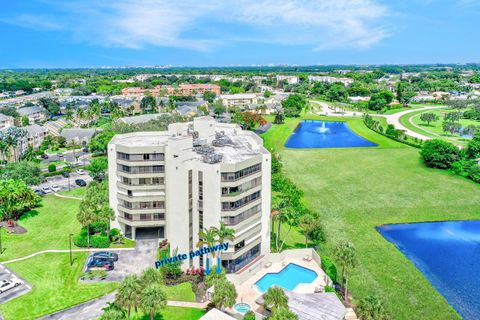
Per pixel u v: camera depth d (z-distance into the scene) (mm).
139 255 102812
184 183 91062
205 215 92188
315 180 174000
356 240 116188
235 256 93062
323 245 112188
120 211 110625
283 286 90438
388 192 158250
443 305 86500
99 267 95562
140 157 104688
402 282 94875
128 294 67188
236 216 92688
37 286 88000
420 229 126500
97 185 138500
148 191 106750
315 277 94312
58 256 101750
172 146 90562
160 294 68688
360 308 71250
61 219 125688
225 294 74500
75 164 199000
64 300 83125
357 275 97062
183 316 78562
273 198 137250
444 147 190375
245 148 109938
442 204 145625
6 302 81812
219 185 90438
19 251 104250
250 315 76562
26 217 126438
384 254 108250
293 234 120312
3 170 158500
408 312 83250
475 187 164125
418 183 169500
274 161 176125
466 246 116125
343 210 139125
